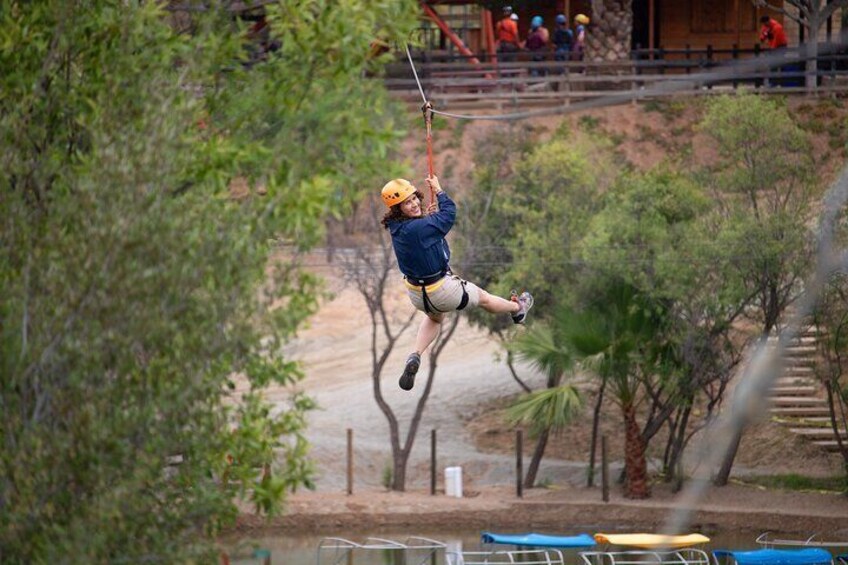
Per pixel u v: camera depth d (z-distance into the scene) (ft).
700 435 194.08
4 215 72.43
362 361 231.91
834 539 176.24
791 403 204.95
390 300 241.76
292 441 199.21
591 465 191.31
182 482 73.77
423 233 69.26
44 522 66.33
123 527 66.28
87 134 80.89
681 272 172.96
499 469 197.98
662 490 188.24
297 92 85.61
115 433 66.49
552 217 188.34
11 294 69.62
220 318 70.64
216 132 83.61
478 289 71.20
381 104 90.43
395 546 145.89
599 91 271.08
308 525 179.63
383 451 201.87
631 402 183.21
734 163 185.26
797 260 170.40
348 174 86.33
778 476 192.65
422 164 233.35
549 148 189.67
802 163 183.93
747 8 307.17
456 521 181.98
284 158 81.82
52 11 82.33
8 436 67.97
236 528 175.94
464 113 257.96
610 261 175.42
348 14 83.82
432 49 295.07
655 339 179.42
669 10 309.22
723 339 182.70
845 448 185.16
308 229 77.46
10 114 76.84
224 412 75.66
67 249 68.28
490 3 270.26
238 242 72.49
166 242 68.95
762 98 212.02
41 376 69.41
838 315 174.19
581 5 312.91
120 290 67.51
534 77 268.21
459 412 214.07
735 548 169.68
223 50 87.86
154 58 81.97
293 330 74.84
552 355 175.73
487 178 196.03
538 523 181.57
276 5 85.66
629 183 184.65
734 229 173.78
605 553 144.05
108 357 68.13
